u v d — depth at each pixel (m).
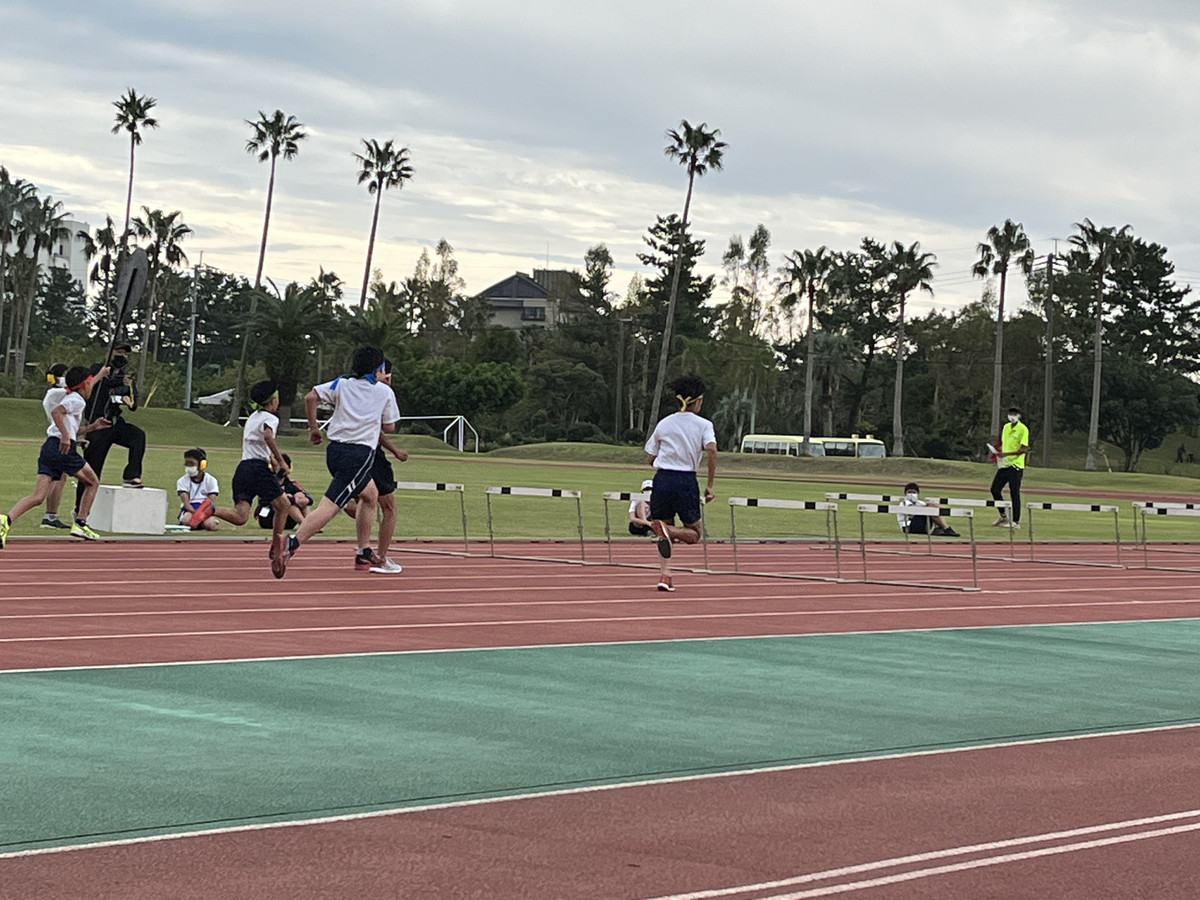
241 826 5.07
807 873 4.66
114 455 44.09
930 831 5.27
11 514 16.64
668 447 14.37
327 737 6.68
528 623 11.27
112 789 5.55
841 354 112.69
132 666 8.45
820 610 13.17
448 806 5.45
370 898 4.27
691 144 84.31
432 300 138.75
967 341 120.50
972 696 8.59
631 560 18.31
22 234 109.06
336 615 11.24
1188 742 7.29
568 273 142.88
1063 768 6.53
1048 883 4.62
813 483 54.38
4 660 8.52
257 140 91.38
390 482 14.83
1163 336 120.69
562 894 4.37
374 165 97.25
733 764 6.39
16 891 4.25
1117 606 14.72
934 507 16.12
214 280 166.00
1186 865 4.89
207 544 17.67
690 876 4.59
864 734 7.23
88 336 146.50
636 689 8.38
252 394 18.16
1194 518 39.31
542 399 120.25
